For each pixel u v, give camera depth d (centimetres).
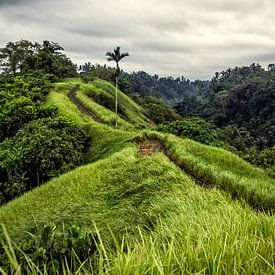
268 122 12338
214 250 297
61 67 10525
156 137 2575
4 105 5000
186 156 1728
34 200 1819
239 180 1207
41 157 3111
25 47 10906
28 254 362
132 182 1419
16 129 4478
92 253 409
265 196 1020
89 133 3978
